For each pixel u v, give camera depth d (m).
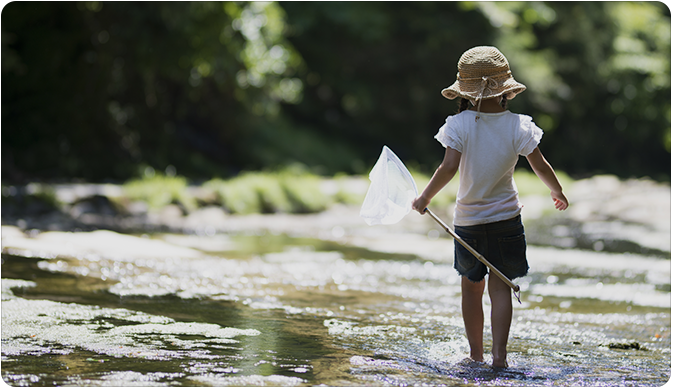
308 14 22.62
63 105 14.80
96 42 14.65
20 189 10.28
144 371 2.65
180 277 5.25
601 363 3.11
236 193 12.48
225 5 14.63
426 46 24.61
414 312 4.24
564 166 30.88
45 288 4.48
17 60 14.08
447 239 9.72
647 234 10.13
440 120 27.50
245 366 2.79
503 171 3.12
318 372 2.74
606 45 29.86
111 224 9.48
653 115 31.27
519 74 25.19
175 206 11.34
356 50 25.27
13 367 2.66
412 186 3.24
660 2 36.56
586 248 8.71
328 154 23.08
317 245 8.40
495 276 3.16
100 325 3.47
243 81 16.95
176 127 18.95
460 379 2.74
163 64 14.89
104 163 14.77
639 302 4.92
